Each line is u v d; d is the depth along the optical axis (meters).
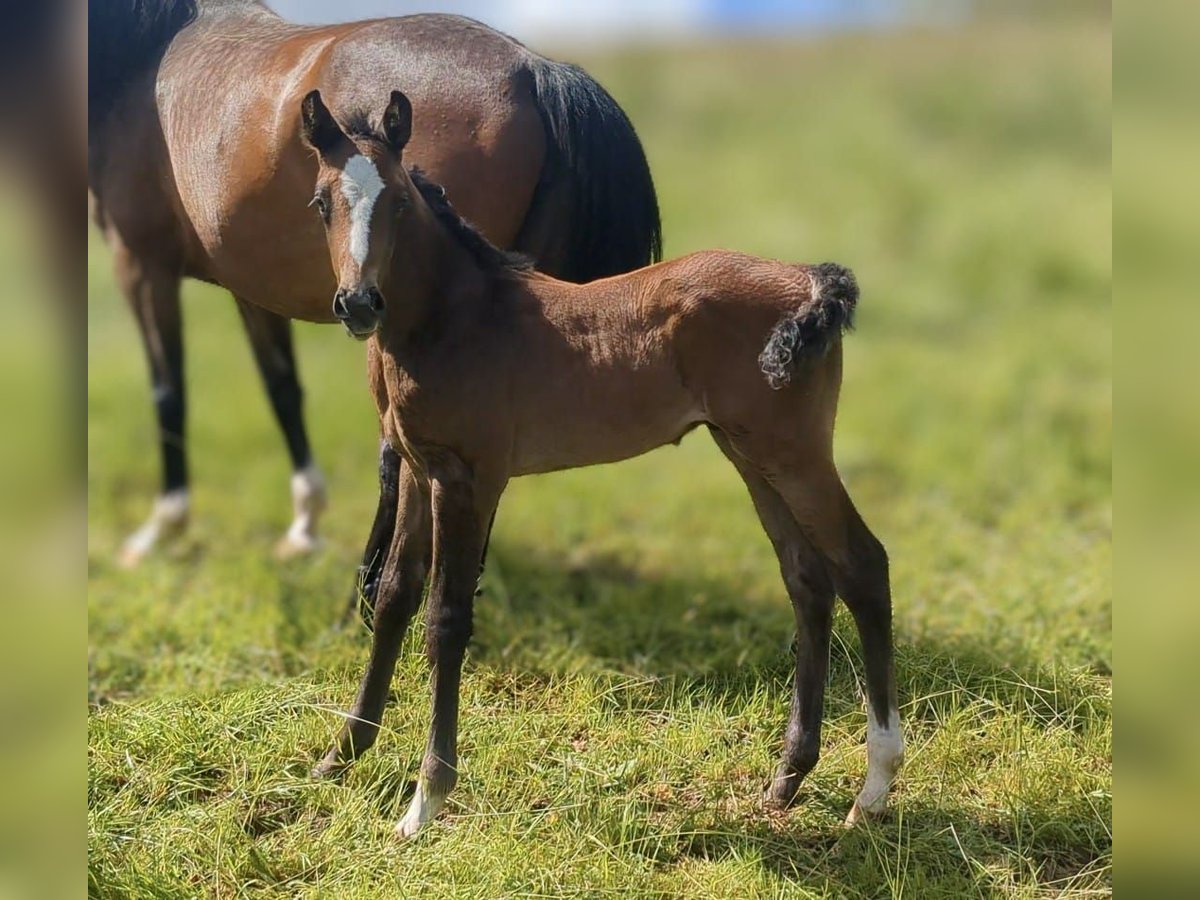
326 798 3.48
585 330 3.23
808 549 3.38
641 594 5.12
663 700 4.07
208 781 3.60
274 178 3.87
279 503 6.46
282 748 3.69
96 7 4.38
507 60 3.85
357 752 3.56
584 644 4.50
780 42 19.09
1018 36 18.25
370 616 4.20
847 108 15.33
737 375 3.14
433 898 3.03
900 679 4.04
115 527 6.27
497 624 4.62
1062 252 10.63
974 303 9.99
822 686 3.43
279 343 5.53
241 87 4.00
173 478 5.81
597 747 3.75
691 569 5.58
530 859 3.18
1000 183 12.75
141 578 5.45
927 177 12.97
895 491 6.77
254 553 5.70
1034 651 4.34
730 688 4.12
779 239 11.12
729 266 3.19
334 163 3.01
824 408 3.17
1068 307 9.84
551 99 3.80
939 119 15.29
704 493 6.68
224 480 6.85
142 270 4.91
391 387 3.28
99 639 4.84
